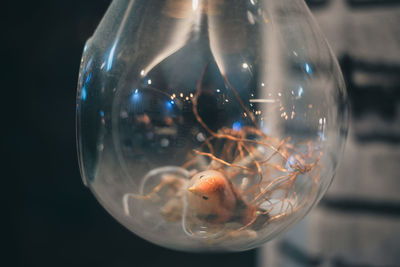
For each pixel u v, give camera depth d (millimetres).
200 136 203
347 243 520
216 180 198
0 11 2131
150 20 211
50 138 2135
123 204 221
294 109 210
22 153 2105
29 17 2154
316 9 515
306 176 217
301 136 213
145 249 1903
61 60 2164
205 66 203
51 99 2156
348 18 501
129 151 209
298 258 560
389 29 490
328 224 523
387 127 500
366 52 498
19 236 1957
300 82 213
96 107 217
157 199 209
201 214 202
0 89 2121
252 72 205
